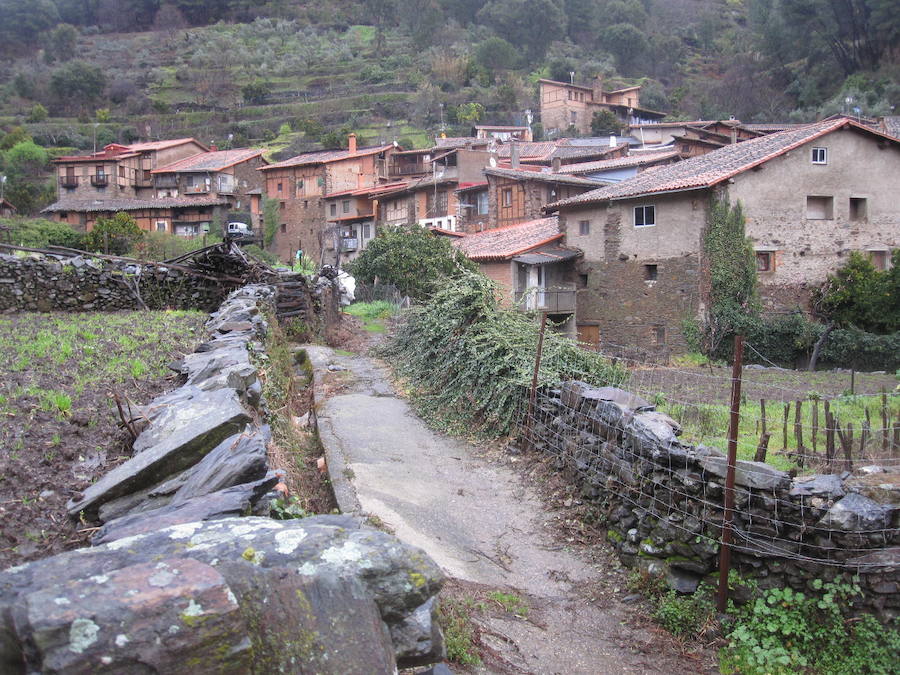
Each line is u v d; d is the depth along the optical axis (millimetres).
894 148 31859
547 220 39625
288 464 8039
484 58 96938
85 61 99875
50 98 89438
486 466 10359
